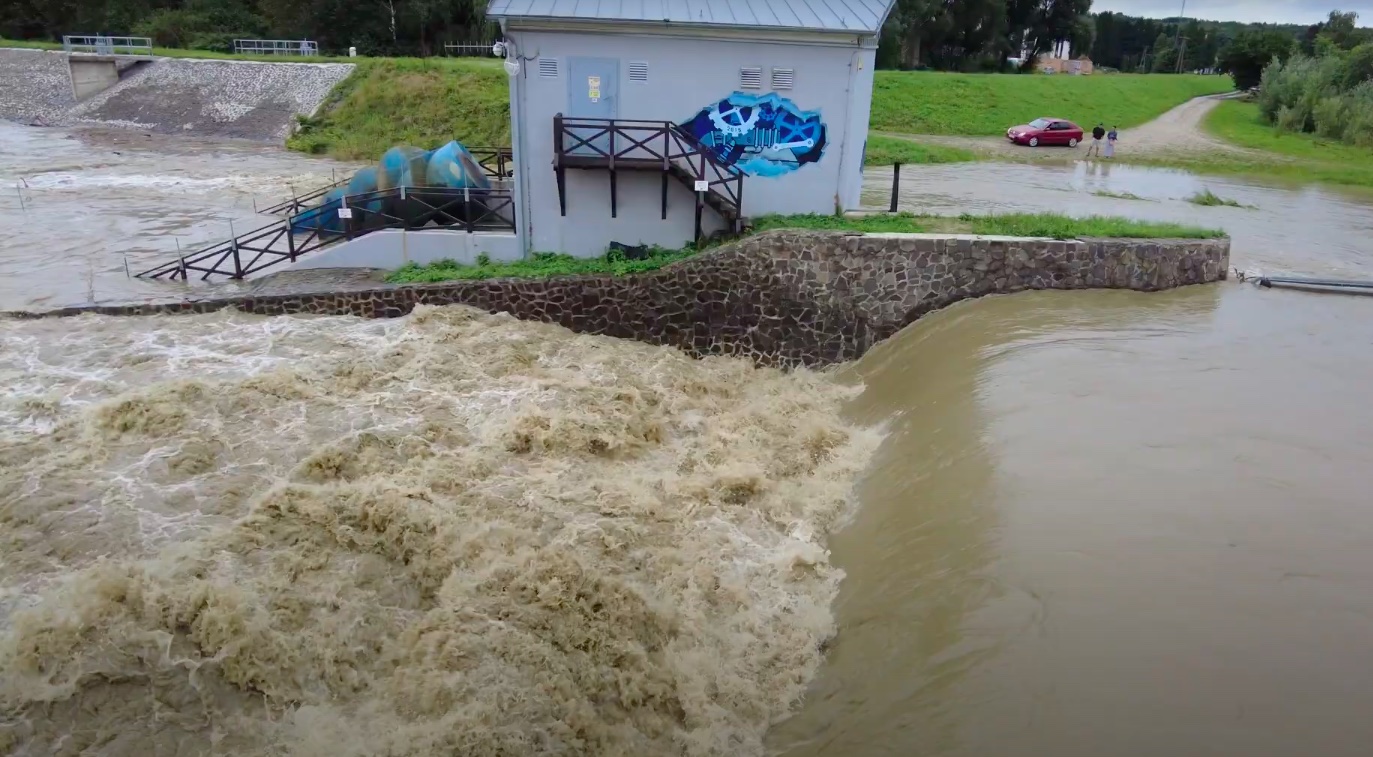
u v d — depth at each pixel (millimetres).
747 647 9125
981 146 36750
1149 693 6648
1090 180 29141
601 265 16516
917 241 15734
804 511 11773
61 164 32281
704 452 13117
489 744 7547
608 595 9312
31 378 12773
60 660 7660
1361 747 5953
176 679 7684
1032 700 6855
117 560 8984
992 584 8289
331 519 9805
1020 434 10922
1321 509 8891
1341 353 13125
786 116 16969
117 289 16219
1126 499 9234
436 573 9430
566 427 12562
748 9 16953
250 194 27719
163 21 60938
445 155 18406
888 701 7699
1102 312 14930
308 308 15547
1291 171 33625
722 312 16203
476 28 62688
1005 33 72938
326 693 7969
